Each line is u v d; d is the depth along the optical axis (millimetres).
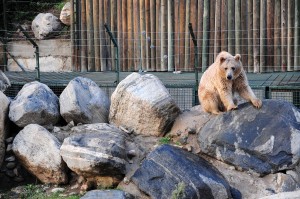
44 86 10609
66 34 17484
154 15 15766
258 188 8758
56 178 9375
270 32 14750
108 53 16297
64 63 16984
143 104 9789
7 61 17125
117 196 8398
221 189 8531
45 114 10133
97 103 10469
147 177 8789
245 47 15008
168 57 15719
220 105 9766
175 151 9070
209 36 15289
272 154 8914
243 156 9039
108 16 16234
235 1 14992
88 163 8859
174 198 8164
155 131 9852
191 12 15383
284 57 14672
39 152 9430
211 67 9641
